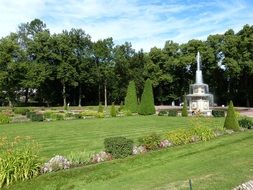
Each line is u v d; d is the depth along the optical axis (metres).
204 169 14.34
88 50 75.69
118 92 81.06
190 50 73.31
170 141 20.09
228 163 15.44
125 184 12.57
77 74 71.25
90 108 64.88
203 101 49.28
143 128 30.56
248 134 25.09
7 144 16.81
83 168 14.43
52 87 76.75
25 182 12.50
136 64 82.88
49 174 13.45
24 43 78.00
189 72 77.06
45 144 21.66
